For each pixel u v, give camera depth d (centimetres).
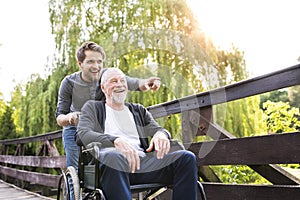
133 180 135
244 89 184
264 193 172
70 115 166
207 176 219
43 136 462
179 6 457
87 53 167
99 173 123
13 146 943
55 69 641
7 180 673
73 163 213
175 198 131
